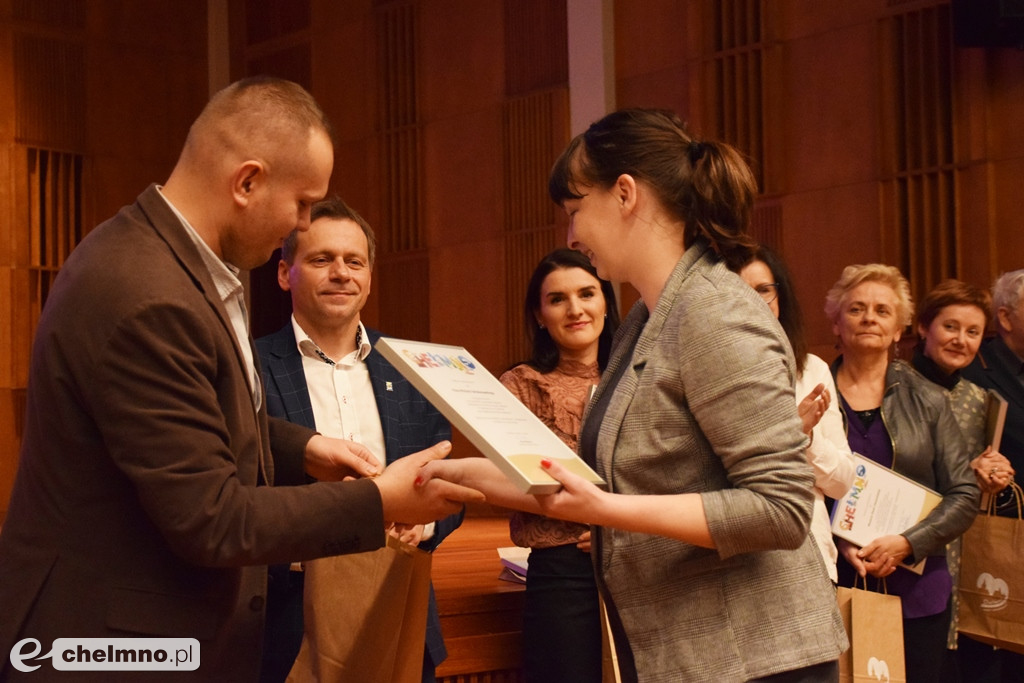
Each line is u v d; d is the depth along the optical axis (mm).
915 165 6113
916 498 3105
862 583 3125
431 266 8508
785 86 6648
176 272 1589
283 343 2535
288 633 2322
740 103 6820
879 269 3361
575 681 2537
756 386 1541
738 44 6840
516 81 8070
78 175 9336
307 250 2504
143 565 1553
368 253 2592
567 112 7742
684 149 1734
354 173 9086
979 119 5809
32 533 1558
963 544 3457
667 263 1718
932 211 6059
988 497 3502
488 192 8188
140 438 1488
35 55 9055
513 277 8008
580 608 2572
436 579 3289
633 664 1711
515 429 1624
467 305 8289
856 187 6316
